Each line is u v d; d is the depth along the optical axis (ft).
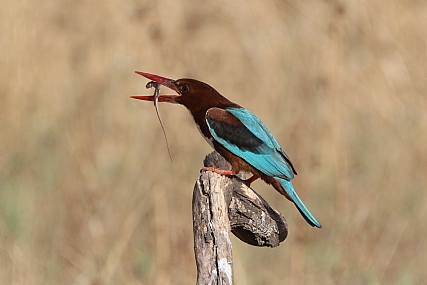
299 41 50.39
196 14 52.54
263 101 49.44
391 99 48.47
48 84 46.73
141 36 50.16
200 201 23.32
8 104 44.65
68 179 42.45
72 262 37.60
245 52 52.80
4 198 38.29
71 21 50.26
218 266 21.16
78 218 40.63
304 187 42.09
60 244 39.37
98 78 47.93
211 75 51.24
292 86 48.06
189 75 49.44
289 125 45.73
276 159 31.35
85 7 50.78
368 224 40.83
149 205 41.01
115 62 48.37
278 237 26.81
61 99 46.50
